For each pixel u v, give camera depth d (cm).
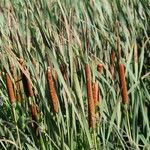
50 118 193
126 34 244
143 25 268
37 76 200
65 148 192
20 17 282
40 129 203
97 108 205
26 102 226
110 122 194
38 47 213
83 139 200
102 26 265
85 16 254
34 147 198
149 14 274
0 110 242
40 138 202
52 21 249
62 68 197
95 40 247
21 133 214
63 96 192
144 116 212
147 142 211
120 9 262
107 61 234
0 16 273
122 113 212
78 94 186
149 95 215
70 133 192
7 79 206
